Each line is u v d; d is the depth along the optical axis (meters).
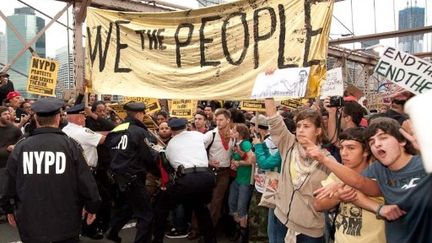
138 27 5.49
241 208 5.61
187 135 5.35
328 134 3.91
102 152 5.87
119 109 8.73
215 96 4.70
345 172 2.38
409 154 2.14
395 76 2.98
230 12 4.61
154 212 5.41
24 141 3.49
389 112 4.22
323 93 5.17
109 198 6.04
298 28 3.98
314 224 3.26
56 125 3.59
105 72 5.83
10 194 3.46
